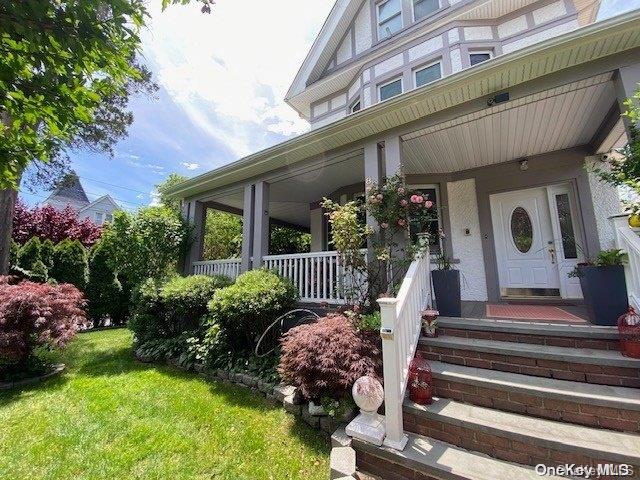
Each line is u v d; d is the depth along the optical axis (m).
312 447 2.64
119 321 8.37
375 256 3.97
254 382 3.78
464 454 2.16
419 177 6.04
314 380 2.85
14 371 4.09
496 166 5.57
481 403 2.55
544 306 4.60
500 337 3.11
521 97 3.52
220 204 8.75
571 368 2.56
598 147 4.59
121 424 2.99
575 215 4.96
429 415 2.42
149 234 6.45
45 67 1.59
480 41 6.29
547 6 6.05
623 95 3.01
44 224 9.41
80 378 4.24
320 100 9.10
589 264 3.31
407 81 6.84
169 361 4.87
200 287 5.24
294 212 10.60
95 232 10.28
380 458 2.25
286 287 4.58
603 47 3.06
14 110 1.66
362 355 2.90
